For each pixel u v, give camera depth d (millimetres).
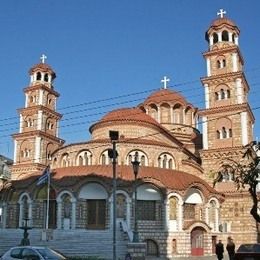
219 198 70875
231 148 74750
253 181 26375
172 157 74312
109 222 62438
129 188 63625
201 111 79312
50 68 107375
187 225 63750
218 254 47062
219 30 83250
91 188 64938
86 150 73688
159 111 93562
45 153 99750
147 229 62625
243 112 75812
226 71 80250
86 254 51094
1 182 92125
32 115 101812
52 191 66750
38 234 57406
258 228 71438
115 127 76438
